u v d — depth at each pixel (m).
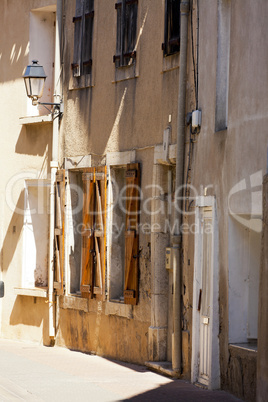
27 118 20.95
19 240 21.52
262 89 12.62
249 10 13.21
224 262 13.82
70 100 19.67
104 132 18.39
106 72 18.38
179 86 15.43
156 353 16.31
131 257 17.22
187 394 13.47
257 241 13.83
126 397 13.14
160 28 16.58
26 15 21.38
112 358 17.88
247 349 12.97
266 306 11.34
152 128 16.77
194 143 15.12
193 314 14.77
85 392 13.49
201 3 15.01
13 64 21.81
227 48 14.37
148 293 16.69
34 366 16.50
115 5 17.95
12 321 21.55
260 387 11.42
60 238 19.61
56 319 20.00
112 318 17.94
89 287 18.48
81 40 19.23
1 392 13.34
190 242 15.18
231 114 13.70
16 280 21.55
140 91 17.20
